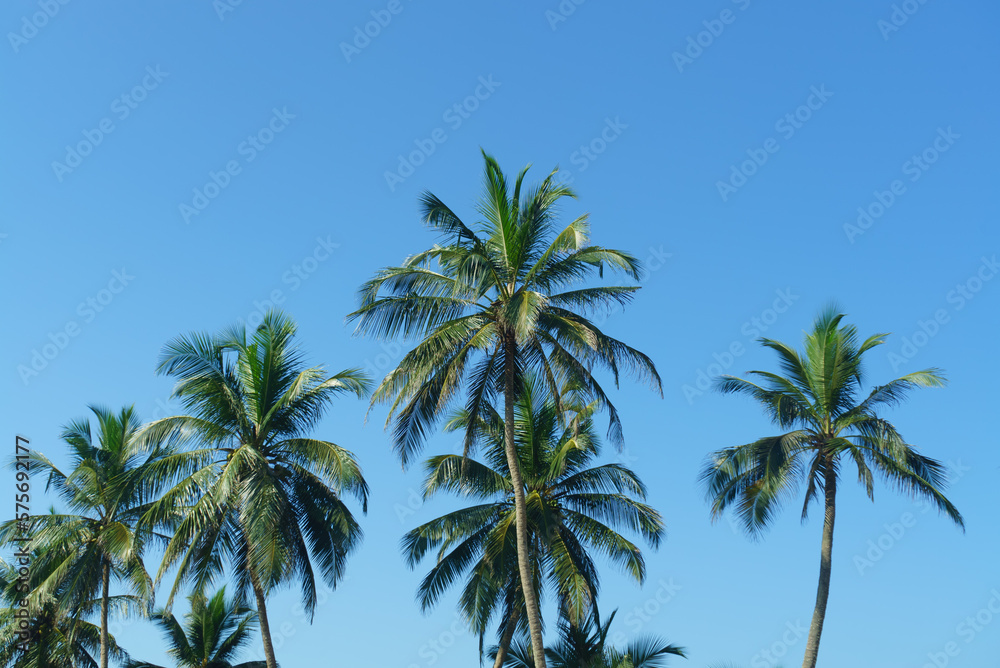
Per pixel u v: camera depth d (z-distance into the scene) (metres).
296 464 30.34
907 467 32.72
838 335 34.12
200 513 28.22
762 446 33.44
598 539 32.06
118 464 36.69
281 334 31.19
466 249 27.31
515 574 31.45
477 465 32.41
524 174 27.78
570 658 29.81
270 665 28.70
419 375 26.17
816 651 32.06
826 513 33.69
